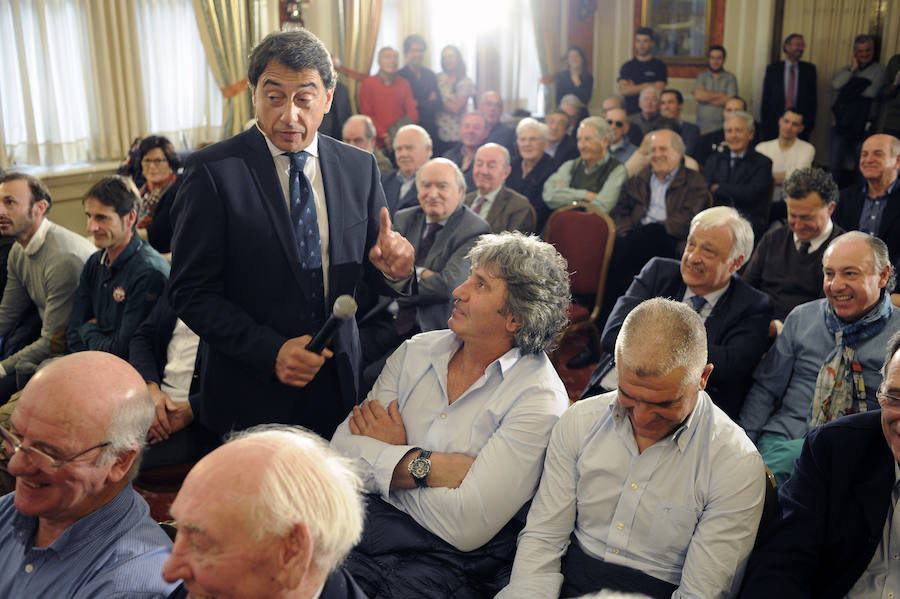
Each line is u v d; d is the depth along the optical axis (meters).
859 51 7.71
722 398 2.46
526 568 1.63
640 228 4.71
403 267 1.85
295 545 0.90
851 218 3.97
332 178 1.86
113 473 1.31
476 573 1.68
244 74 6.79
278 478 0.91
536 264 1.72
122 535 1.32
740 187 5.29
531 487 1.71
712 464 1.56
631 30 8.83
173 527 1.49
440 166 3.30
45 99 5.61
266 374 1.75
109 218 2.80
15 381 3.04
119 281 2.88
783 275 3.20
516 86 8.66
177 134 6.54
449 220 3.35
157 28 6.26
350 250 1.88
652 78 7.92
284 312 1.81
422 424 1.81
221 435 1.95
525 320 1.72
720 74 7.93
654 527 1.59
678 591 1.54
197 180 1.74
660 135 4.65
